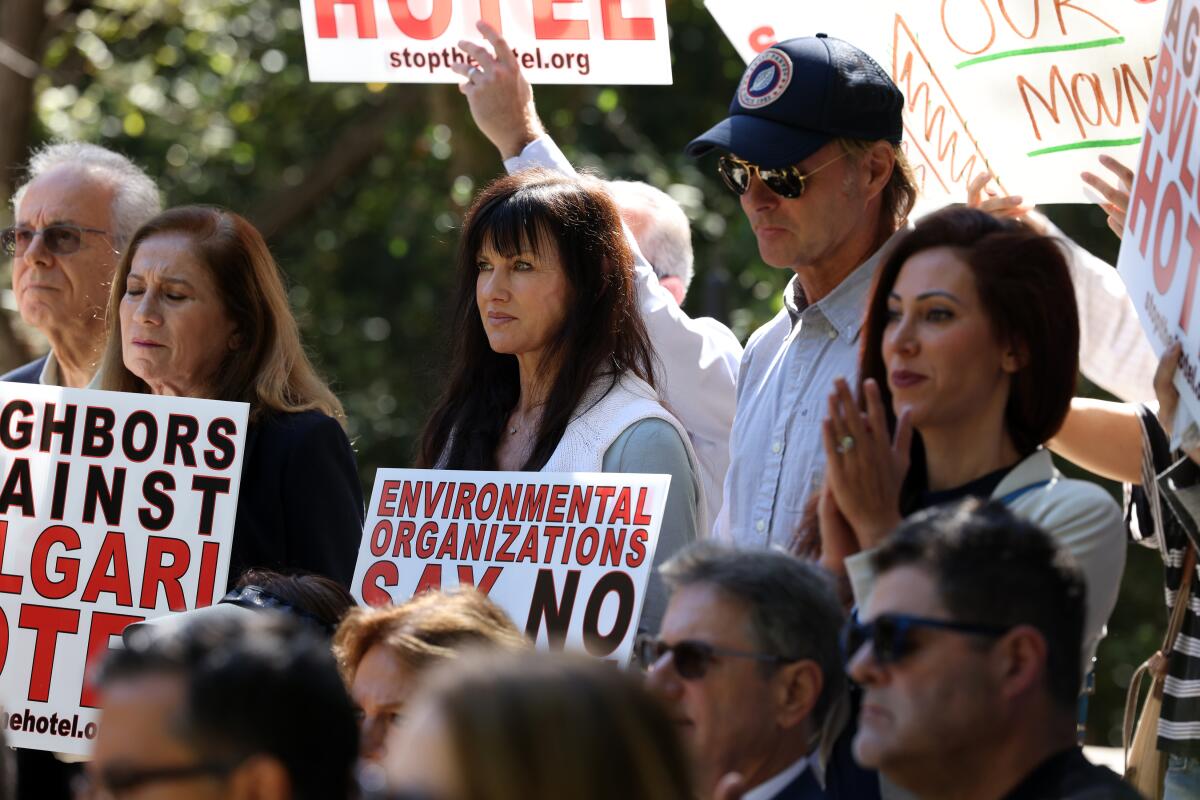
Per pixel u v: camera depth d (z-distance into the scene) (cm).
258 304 678
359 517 671
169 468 648
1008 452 481
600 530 571
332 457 663
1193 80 503
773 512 574
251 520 654
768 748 446
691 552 461
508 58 726
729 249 1981
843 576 479
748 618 444
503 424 641
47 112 2205
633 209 833
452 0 731
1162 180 520
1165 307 507
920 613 387
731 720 443
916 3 676
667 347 700
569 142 2097
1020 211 612
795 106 569
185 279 666
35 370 827
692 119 2173
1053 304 472
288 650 337
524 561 579
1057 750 388
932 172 673
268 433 662
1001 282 468
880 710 391
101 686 341
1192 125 500
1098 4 650
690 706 444
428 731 295
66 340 798
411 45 734
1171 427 505
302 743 331
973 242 475
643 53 723
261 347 677
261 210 2239
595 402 614
